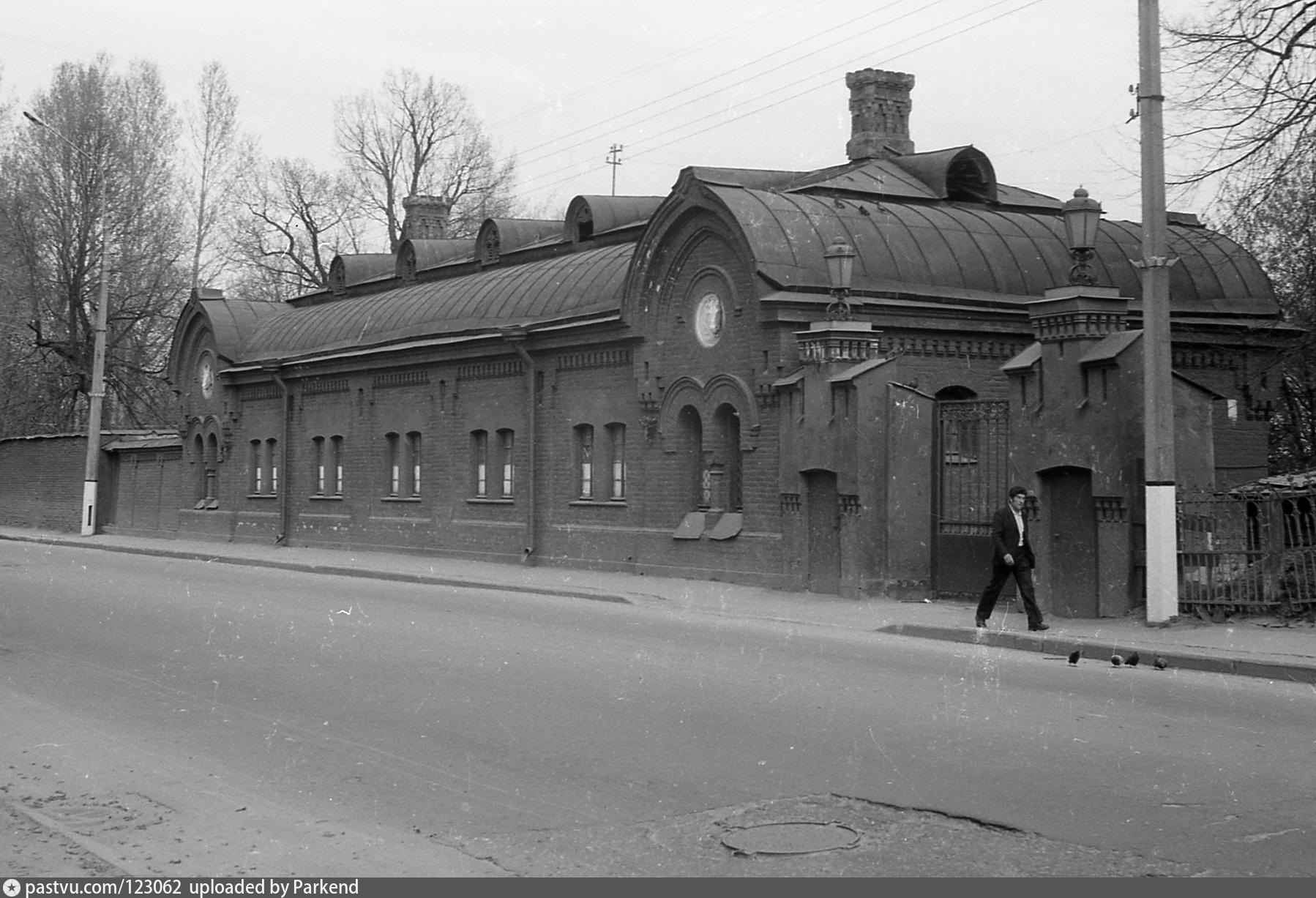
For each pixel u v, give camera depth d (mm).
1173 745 10258
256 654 15523
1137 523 18125
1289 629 16547
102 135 53562
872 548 21359
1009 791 8805
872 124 32344
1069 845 7559
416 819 8352
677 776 9391
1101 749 10086
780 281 23359
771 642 17000
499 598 23797
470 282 35156
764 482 23766
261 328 43594
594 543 28188
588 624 19062
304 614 20062
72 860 7363
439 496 33812
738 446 25141
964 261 25609
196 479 45062
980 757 9852
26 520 53281
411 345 33969
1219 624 17156
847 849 7539
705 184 24734
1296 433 28500
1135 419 18125
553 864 7355
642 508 27047
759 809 8461
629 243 31531
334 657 15281
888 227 25531
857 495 21312
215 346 43375
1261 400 27000
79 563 32500
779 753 10062
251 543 41688
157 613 20000
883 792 8828
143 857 7520
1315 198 22734
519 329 29500
